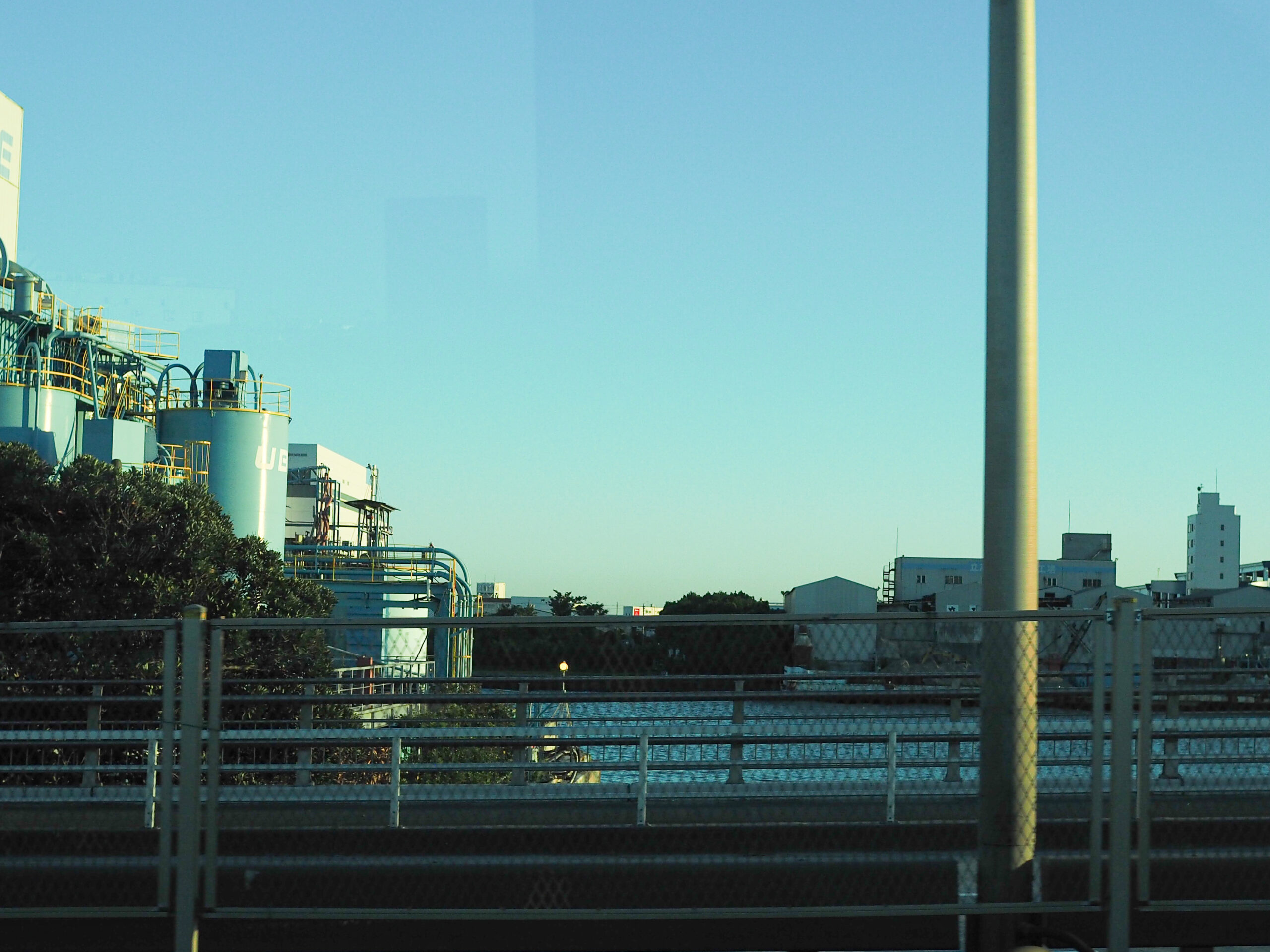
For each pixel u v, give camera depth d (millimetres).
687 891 7035
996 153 6375
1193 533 111438
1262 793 7883
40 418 47062
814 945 7059
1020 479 6230
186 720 5809
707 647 6262
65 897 6875
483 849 7176
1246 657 7832
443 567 51469
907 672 6242
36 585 23891
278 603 25922
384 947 6926
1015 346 6266
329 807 7727
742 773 8297
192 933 5797
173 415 54812
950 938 7039
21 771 7465
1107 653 6320
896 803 8062
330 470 90438
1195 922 6918
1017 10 6367
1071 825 7254
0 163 49156
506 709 8977
